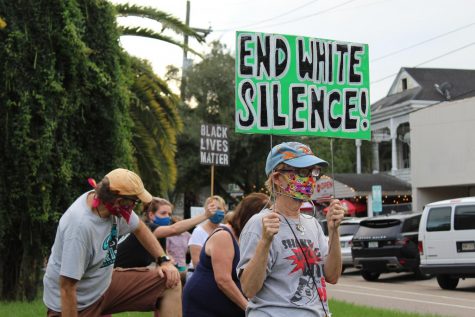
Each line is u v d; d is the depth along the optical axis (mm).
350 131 7152
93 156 12336
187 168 34938
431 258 15969
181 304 5523
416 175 27531
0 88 11445
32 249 11938
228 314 5430
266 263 3791
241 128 6781
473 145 24875
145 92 15562
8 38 11383
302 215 4230
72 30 11688
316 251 4098
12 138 11453
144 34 16031
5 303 11461
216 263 5301
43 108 11539
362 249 19328
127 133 12992
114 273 5410
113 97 12453
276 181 4078
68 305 4805
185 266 9453
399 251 18594
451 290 16234
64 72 11891
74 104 11945
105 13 12586
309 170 4070
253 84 6852
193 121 35000
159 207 8164
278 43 6953
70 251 4758
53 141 11688
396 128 38219
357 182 36156
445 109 26109
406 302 13758
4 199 11594
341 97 7145
